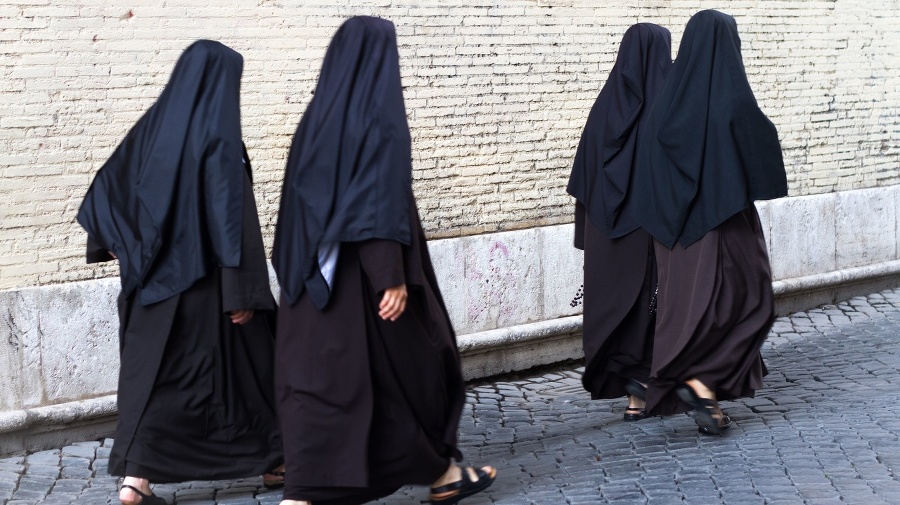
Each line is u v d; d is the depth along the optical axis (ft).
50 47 20.57
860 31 34.65
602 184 21.45
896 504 15.55
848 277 33.86
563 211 28.58
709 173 19.48
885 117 35.50
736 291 19.42
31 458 19.99
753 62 32.32
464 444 20.75
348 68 14.40
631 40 21.59
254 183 23.39
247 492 17.76
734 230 19.66
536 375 27.22
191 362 16.17
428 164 25.98
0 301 20.02
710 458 18.42
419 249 14.70
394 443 14.58
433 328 14.92
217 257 15.75
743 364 19.67
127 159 16.70
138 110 21.72
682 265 19.62
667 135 19.80
